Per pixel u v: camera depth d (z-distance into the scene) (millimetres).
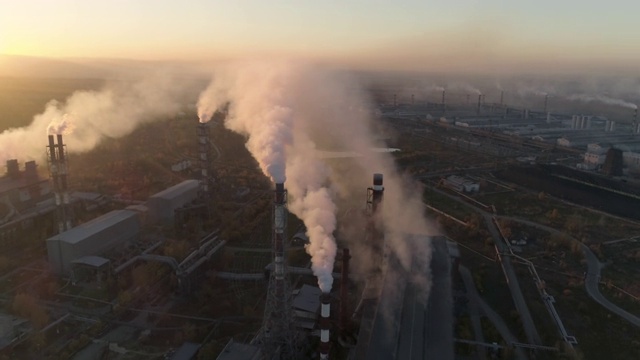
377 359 54500
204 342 63219
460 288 79750
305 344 63500
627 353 63562
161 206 102938
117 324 66875
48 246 78812
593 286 81500
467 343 63531
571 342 65438
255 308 71938
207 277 79688
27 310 67188
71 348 60656
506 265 88688
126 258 83250
